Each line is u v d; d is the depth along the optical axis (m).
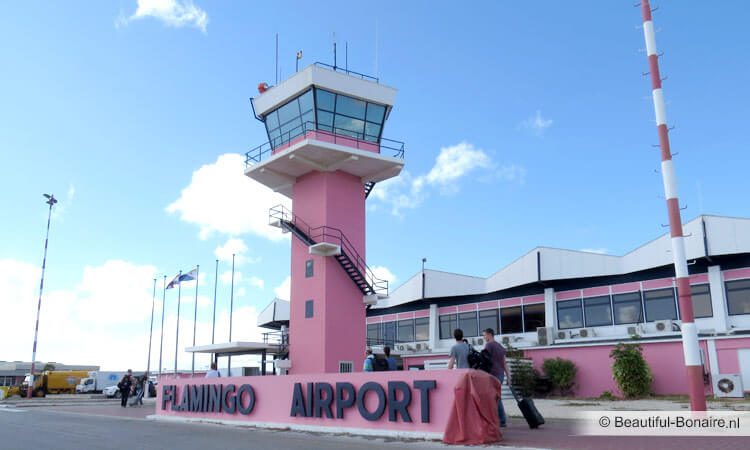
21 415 25.06
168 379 22.83
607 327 33.97
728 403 21.27
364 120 28.97
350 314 27.53
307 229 28.45
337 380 16.16
